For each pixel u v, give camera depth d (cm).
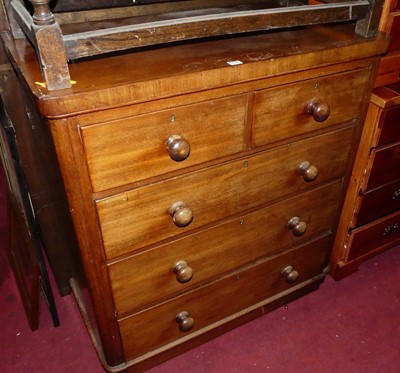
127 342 118
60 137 77
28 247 128
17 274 151
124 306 109
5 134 113
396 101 121
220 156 98
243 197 109
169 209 98
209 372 133
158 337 124
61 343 142
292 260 139
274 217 121
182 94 84
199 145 93
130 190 90
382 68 121
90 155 82
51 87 74
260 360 137
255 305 142
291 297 153
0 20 103
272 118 100
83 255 95
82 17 108
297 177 117
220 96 89
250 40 102
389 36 105
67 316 152
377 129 126
